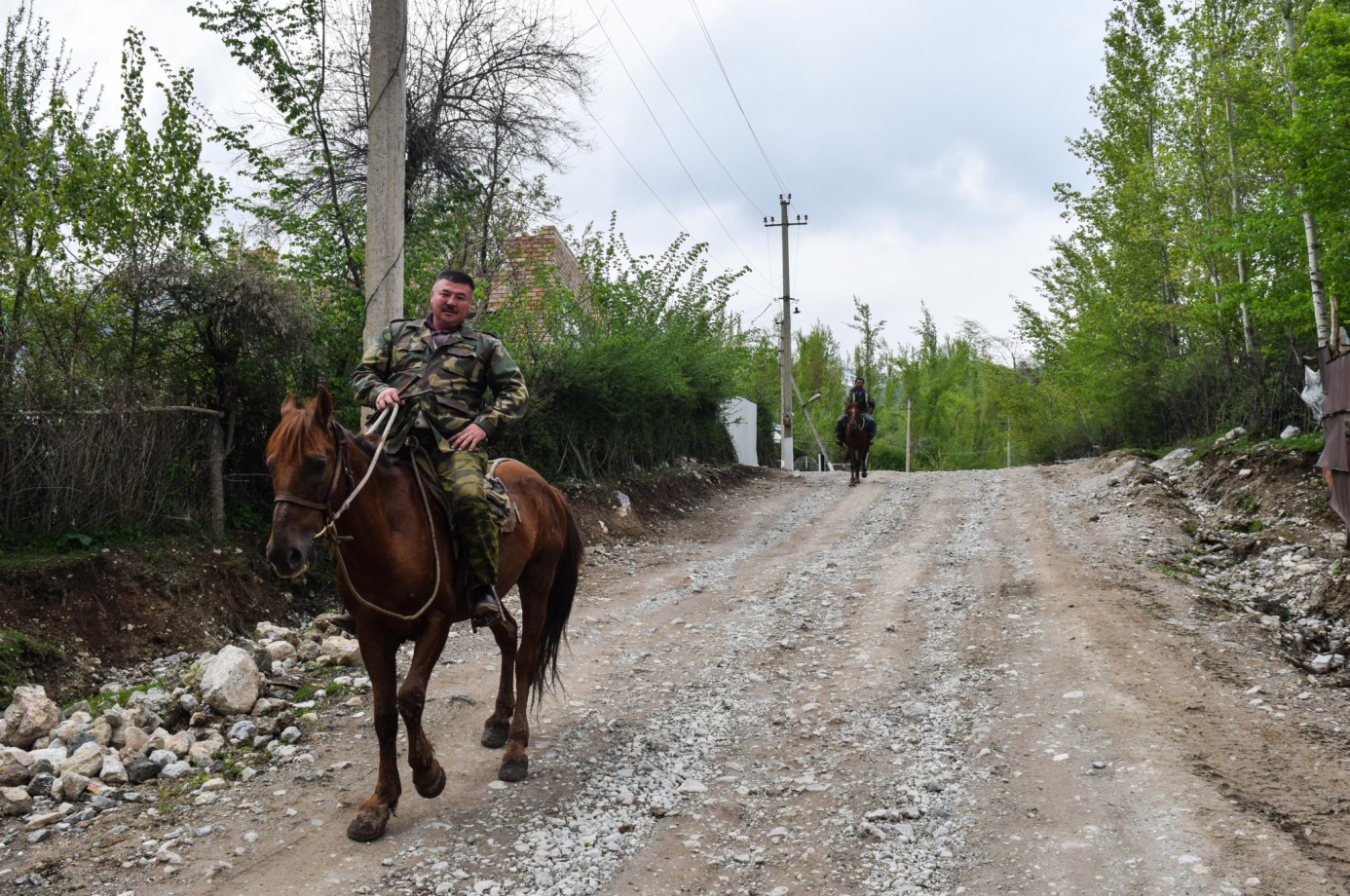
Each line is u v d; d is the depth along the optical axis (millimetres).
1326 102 10734
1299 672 6676
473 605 4734
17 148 8914
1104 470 17094
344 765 5359
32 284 9070
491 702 6496
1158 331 20609
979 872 4133
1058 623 7957
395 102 9531
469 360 4988
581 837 4520
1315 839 4199
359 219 11812
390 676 4539
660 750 5676
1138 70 20969
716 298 19812
